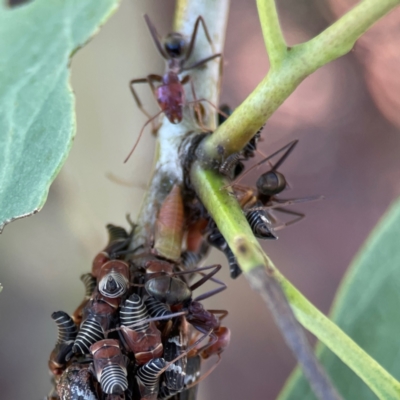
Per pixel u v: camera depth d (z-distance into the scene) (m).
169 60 0.12
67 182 0.15
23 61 0.10
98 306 0.10
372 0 0.09
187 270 0.11
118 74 0.16
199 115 0.11
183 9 0.11
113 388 0.09
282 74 0.09
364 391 0.11
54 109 0.09
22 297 0.17
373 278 0.11
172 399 0.10
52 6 0.10
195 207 0.10
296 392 0.11
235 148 0.10
